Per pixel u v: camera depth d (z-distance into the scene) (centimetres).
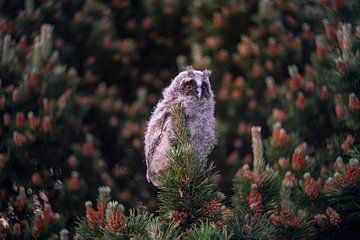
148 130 1012
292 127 1252
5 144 1186
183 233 771
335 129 1211
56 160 1252
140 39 1716
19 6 1564
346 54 1062
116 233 780
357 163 927
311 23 1514
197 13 1602
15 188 1184
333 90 1154
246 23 1557
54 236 1011
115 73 1647
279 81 1473
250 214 838
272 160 1142
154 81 1686
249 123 1480
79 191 1205
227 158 1411
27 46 1386
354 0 1198
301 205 966
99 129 1513
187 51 1702
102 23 1628
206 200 782
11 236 1020
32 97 1262
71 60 1591
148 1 1708
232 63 1536
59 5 1591
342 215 941
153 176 1002
